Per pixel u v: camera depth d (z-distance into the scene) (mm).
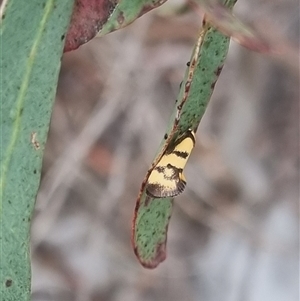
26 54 100
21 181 102
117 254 332
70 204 327
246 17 299
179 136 109
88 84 308
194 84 108
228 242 342
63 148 308
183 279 339
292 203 341
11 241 102
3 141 101
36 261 320
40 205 303
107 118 307
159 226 116
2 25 99
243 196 333
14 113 101
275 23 302
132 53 297
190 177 327
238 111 331
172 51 302
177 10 156
